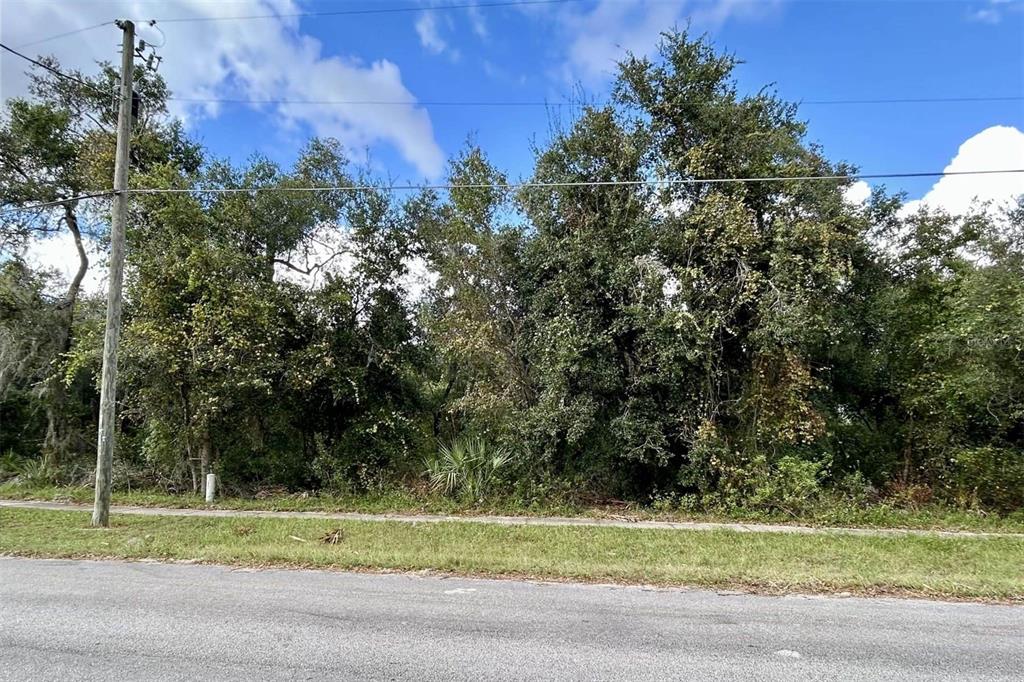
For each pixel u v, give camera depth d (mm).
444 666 4359
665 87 13484
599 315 12828
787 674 4289
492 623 5340
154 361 13312
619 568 7254
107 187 15055
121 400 14375
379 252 15305
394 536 9297
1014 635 5164
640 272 12227
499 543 8812
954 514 11445
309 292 14578
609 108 13414
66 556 7914
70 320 16750
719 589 6539
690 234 12203
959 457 12258
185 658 4465
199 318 12859
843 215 12578
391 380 15820
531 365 13711
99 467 10086
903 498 12430
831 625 5383
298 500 13070
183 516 11008
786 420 12055
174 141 17750
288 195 14234
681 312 11734
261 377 13594
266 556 7707
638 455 12211
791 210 12672
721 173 12852
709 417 12523
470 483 12836
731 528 10195
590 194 13289
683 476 12406
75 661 4395
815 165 13484
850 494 12086
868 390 14453
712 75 13336
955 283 13641
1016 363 11352
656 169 13000
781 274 11781
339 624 5262
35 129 16719
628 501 12867
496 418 13797
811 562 7758
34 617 5398
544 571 7152
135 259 13312
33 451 17203
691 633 5133
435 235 15148
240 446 15117
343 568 7305
